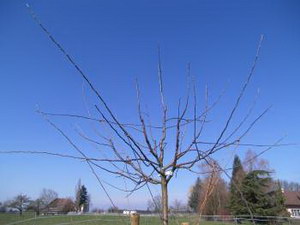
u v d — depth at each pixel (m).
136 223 4.28
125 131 3.84
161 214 4.03
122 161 3.96
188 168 3.87
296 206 77.38
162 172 3.87
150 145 3.89
